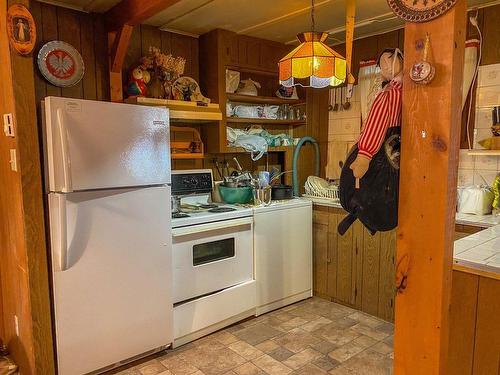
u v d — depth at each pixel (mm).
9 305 2383
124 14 2477
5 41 1928
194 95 3072
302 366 2348
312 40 2184
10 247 2260
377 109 1269
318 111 3727
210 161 3385
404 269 1155
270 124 3756
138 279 2330
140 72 2812
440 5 1007
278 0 2523
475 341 1567
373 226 1364
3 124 2102
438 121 1046
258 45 3377
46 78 2500
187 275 2602
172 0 2109
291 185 3635
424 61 1047
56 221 1999
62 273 2053
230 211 2836
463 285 1587
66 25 2600
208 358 2445
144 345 2396
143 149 2277
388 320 2943
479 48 2703
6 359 2393
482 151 2598
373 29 3143
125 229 2246
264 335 2740
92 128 2053
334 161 3635
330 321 2955
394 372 1215
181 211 2834
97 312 2188
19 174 1959
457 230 2510
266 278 3076
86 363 2178
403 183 1134
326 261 3340
